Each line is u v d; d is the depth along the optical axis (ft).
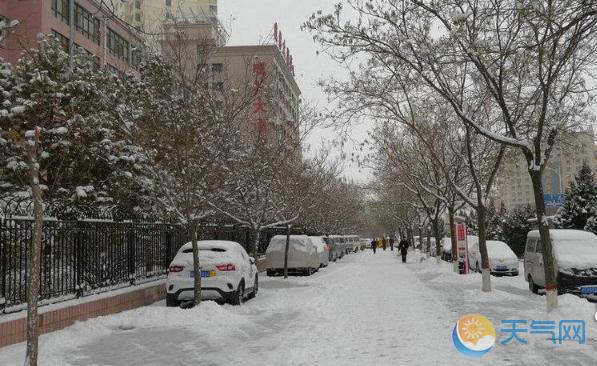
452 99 45.98
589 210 105.40
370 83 50.26
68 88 49.24
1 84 49.06
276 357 25.70
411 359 25.07
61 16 118.01
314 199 88.28
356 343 29.17
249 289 49.26
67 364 24.66
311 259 86.63
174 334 32.24
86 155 48.70
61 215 41.39
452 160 76.95
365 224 314.76
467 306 43.47
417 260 130.11
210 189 42.57
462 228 76.84
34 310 19.36
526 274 58.08
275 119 59.21
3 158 44.29
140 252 47.21
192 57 47.06
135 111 46.70
